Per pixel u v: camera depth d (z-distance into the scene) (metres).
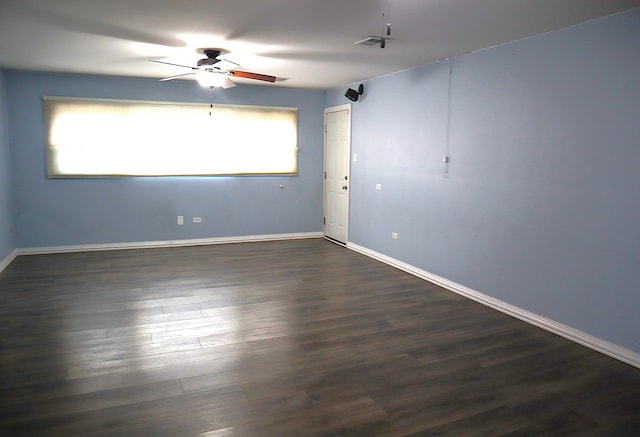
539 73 3.69
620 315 3.18
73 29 3.68
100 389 2.67
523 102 3.84
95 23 3.51
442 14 3.19
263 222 7.24
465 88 4.47
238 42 4.07
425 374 2.92
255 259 5.99
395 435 2.28
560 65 3.51
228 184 6.94
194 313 3.94
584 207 3.38
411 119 5.30
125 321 3.73
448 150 4.73
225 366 2.99
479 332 3.64
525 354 3.25
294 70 5.45
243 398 2.61
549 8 3.02
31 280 4.84
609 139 3.19
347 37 3.86
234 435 2.27
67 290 4.52
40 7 3.13
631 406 2.59
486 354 3.24
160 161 6.50
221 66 5.21
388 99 5.71
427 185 5.07
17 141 5.83
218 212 6.93
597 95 3.25
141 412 2.45
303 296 4.46
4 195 5.46
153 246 6.62
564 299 3.57
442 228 4.86
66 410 2.46
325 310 4.09
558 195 3.58
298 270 5.46
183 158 6.61
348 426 2.35
